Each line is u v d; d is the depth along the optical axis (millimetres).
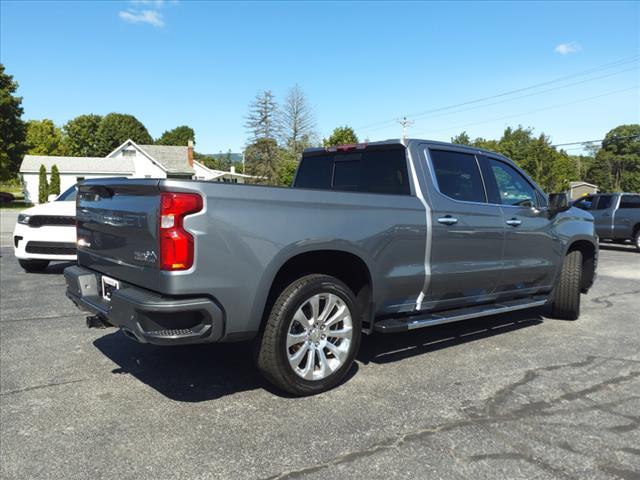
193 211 3057
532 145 50875
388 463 2746
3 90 45969
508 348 4863
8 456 2779
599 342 5125
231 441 2961
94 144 89000
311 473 2641
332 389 3766
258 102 52094
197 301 3068
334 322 3713
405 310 4312
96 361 4328
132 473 2623
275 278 3605
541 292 5688
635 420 3316
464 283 4652
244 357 4461
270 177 52250
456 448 2916
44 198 47312
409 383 3904
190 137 109000
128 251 3410
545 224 5434
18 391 3680
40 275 8453
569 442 3006
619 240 16469
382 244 3959
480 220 4707
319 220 3576
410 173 4402
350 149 4992
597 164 91812
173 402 3504
